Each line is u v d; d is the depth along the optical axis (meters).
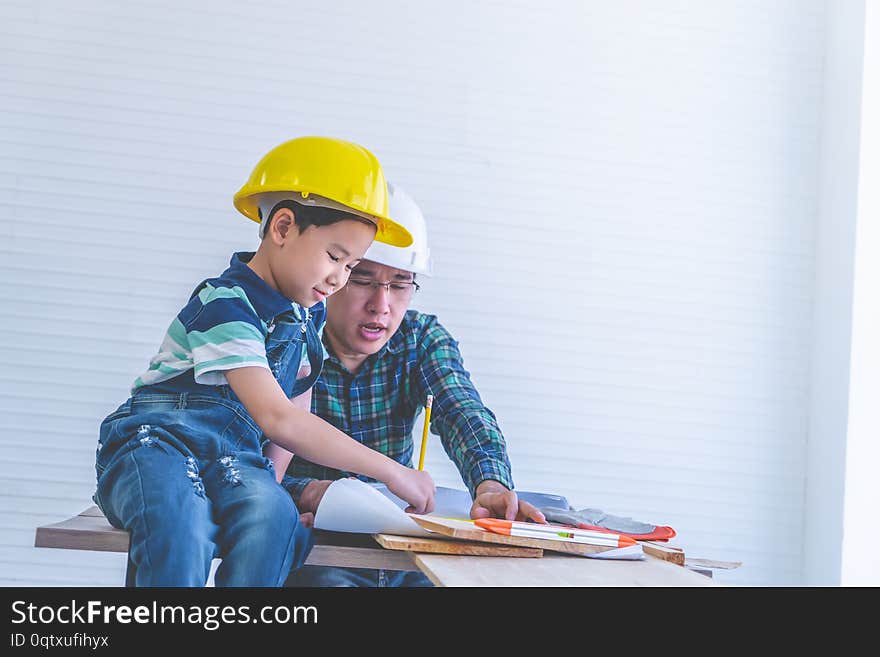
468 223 2.61
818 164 2.70
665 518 2.62
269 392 1.27
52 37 2.51
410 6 2.62
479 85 2.63
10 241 2.46
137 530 1.11
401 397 1.92
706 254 2.67
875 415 2.52
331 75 2.59
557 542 1.10
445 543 1.07
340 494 1.14
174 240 2.52
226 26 2.56
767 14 2.72
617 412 2.62
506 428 2.59
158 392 1.31
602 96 2.67
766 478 2.65
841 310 2.56
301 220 1.35
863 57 2.56
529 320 2.61
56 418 2.45
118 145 2.51
